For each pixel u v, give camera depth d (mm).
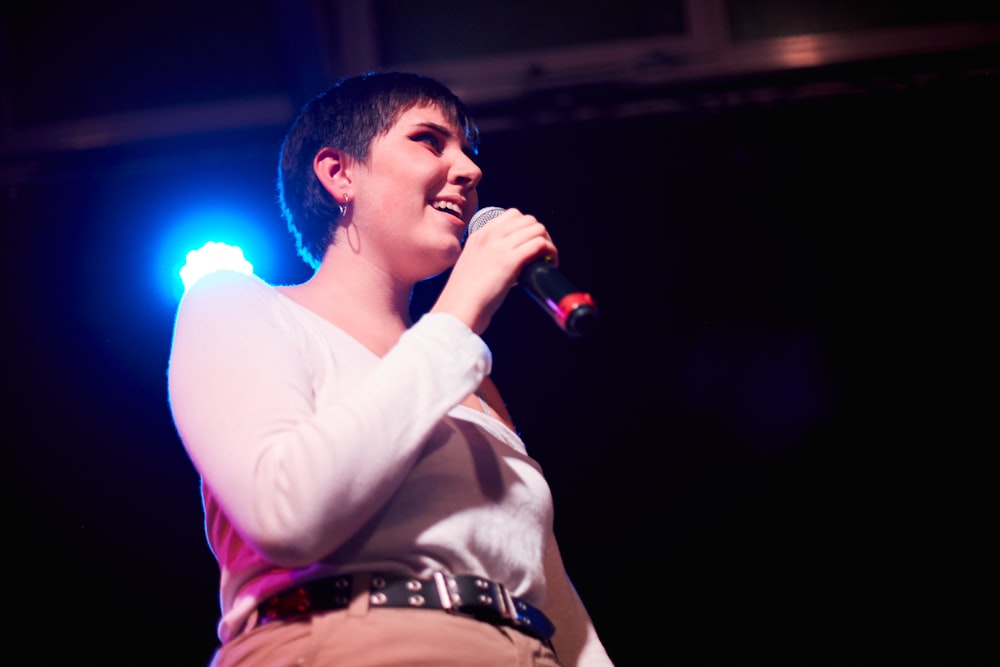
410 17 3619
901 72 3496
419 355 951
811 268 3518
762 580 3277
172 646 3152
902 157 3508
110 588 3197
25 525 3232
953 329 3457
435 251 1234
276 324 1058
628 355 3486
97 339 3352
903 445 3387
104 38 3674
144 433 3305
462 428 1065
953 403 3402
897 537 3303
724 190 3541
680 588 3275
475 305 1013
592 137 3492
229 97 3604
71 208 3426
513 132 3486
